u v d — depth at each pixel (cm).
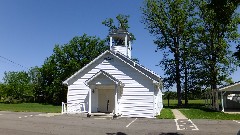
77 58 6216
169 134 1409
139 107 2536
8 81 7038
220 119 2292
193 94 5084
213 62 4562
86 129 1563
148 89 2547
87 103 2692
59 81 6091
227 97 4681
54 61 6353
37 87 6812
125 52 3148
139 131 1509
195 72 4819
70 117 2323
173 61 4959
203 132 1477
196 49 4725
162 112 3098
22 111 3097
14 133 1373
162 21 4988
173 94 8288
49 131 1459
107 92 2714
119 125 1791
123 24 5459
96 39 6284
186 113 2980
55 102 6328
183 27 4878
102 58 2706
